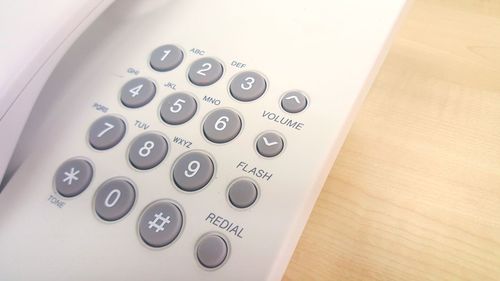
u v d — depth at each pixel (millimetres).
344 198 161
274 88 139
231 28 156
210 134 131
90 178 131
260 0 161
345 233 153
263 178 122
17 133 138
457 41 205
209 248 113
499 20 210
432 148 170
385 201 159
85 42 162
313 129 129
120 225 122
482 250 146
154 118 139
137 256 117
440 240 149
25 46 133
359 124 179
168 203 122
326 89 136
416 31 210
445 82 190
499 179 160
